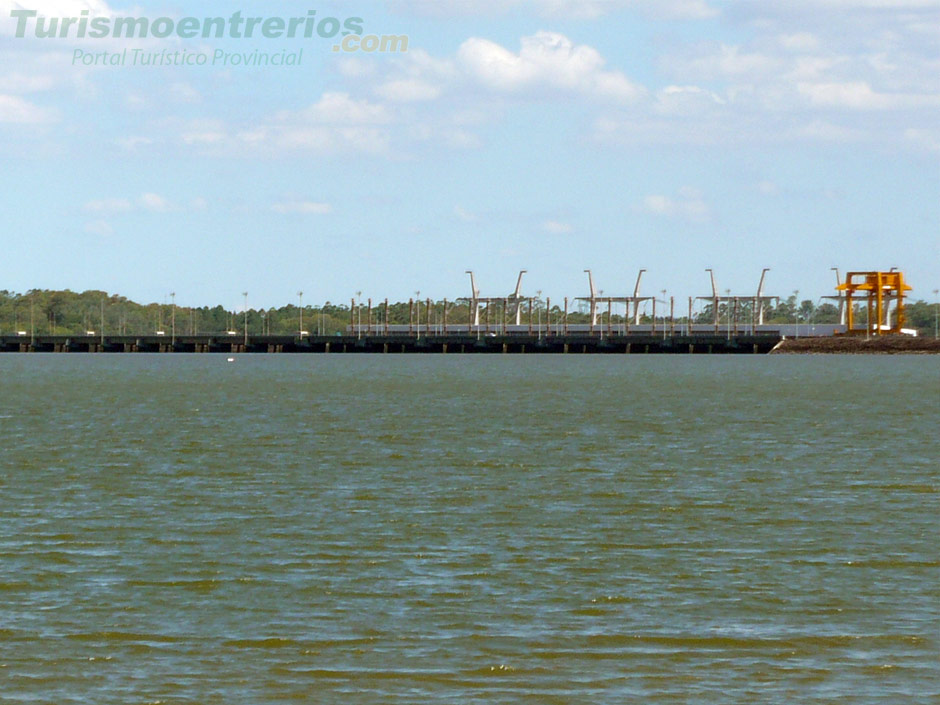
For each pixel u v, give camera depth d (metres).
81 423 137.50
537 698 40.25
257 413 153.88
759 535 64.56
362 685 41.34
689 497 77.44
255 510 72.19
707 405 168.62
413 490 80.56
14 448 107.81
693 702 39.91
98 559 58.44
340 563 57.72
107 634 46.44
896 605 50.34
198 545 61.78
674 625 47.62
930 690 40.78
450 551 60.41
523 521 68.56
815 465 94.50
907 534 64.69
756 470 91.19
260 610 49.59
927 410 157.62
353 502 75.31
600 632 46.72
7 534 64.50
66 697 40.28
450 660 43.69
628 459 98.56
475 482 84.50
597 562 58.03
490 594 52.03
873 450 105.75
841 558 58.88
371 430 126.56
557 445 110.00
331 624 47.69
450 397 190.38
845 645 45.19
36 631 46.75
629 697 40.31
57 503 75.06
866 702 39.75
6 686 41.12
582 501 75.81
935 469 91.75
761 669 42.75
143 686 41.19
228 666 43.06
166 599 51.22
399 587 53.12
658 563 57.84
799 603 50.66
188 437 118.69
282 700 40.12
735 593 52.22
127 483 84.00
